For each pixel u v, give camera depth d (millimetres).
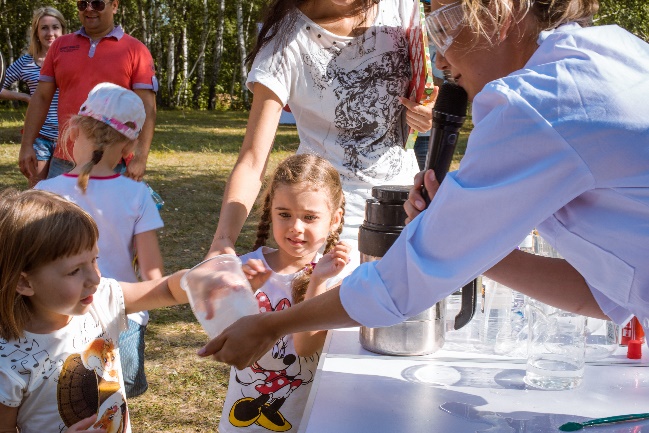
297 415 2172
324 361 1750
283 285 2186
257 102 2305
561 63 1188
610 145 1144
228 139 15484
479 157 1217
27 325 1734
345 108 2396
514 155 1185
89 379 1813
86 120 2582
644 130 1135
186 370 3883
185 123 20344
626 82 1154
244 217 2096
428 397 1529
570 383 1583
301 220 2139
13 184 8602
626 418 1409
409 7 2488
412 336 1780
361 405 1480
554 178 1168
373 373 1667
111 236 2520
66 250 1675
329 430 1360
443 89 1587
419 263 1282
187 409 3459
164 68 33406
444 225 1256
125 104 2617
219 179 9734
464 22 1299
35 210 1691
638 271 1241
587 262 1315
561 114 1154
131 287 1930
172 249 6086
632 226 1204
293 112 2490
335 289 1410
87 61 4371
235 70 32562
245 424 2174
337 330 2025
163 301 1903
